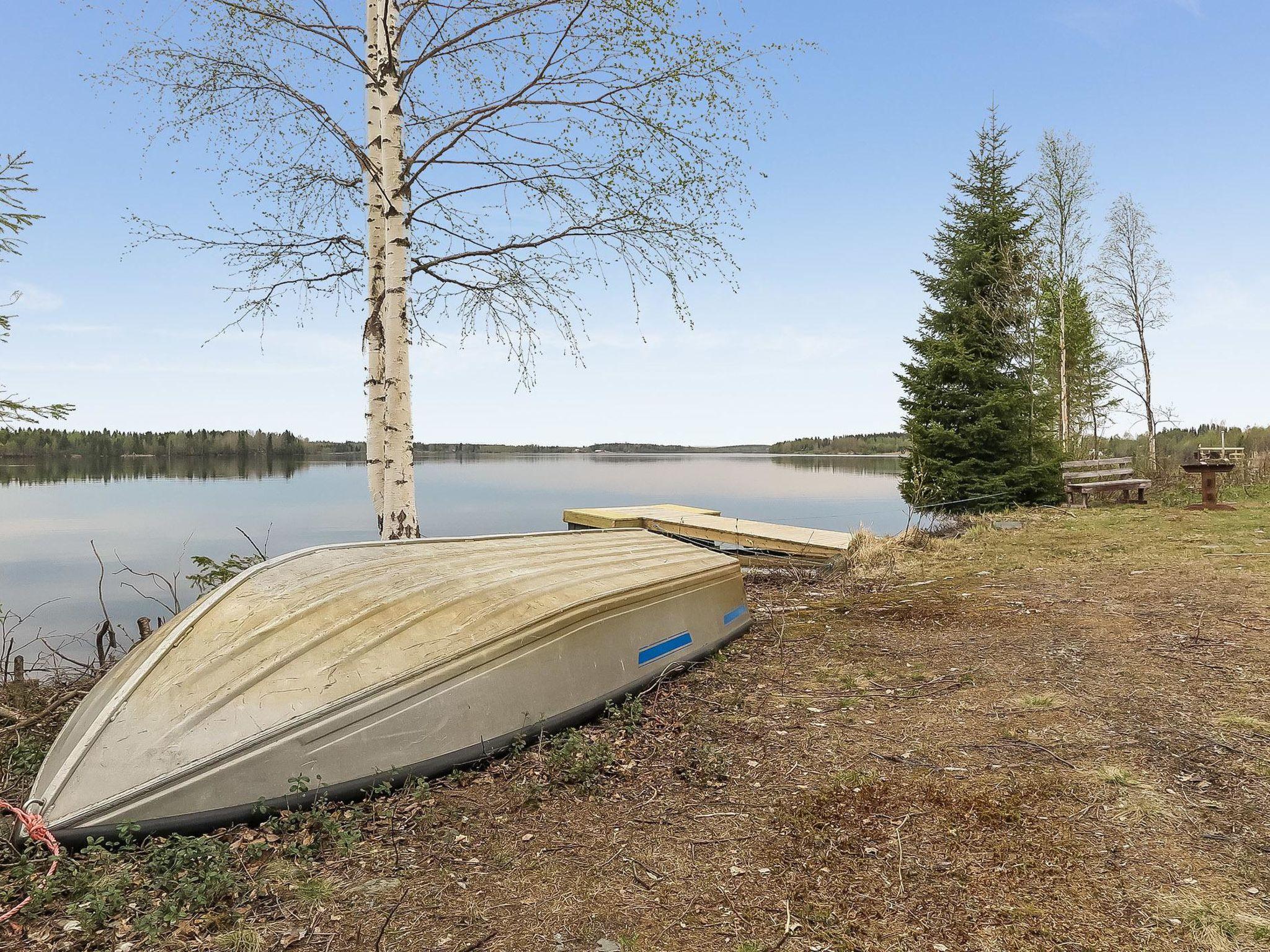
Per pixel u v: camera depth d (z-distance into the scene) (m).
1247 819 2.99
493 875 2.78
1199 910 2.43
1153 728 3.92
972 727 4.12
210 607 3.53
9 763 3.86
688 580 5.59
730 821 3.17
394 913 2.54
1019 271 16.84
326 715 3.24
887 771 3.61
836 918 2.47
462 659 3.70
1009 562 9.08
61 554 12.34
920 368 16.27
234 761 3.04
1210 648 5.14
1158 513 12.61
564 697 4.18
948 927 2.41
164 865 2.73
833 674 5.24
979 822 3.07
